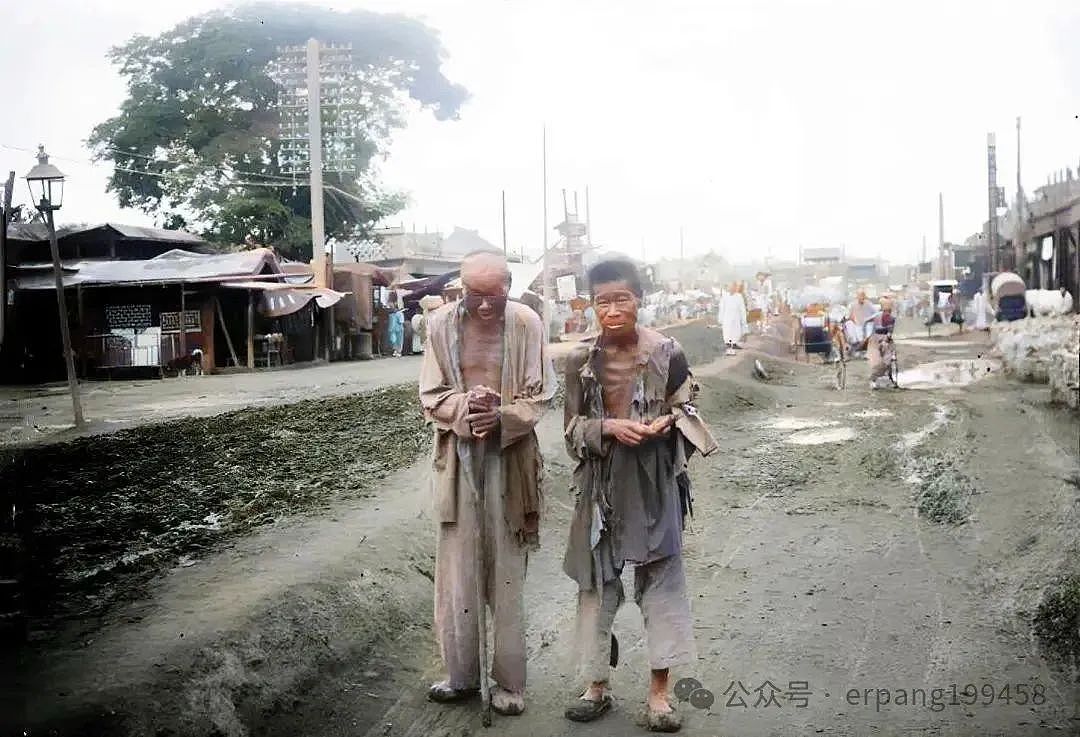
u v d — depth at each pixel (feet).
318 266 78.89
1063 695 13.19
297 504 22.04
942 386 52.90
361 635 15.11
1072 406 39.78
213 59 72.79
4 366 64.28
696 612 16.92
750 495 26.35
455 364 12.84
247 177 81.25
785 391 52.11
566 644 15.70
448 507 12.98
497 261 12.80
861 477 28.25
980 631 15.62
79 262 72.90
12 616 13.58
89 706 10.84
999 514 22.24
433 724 12.79
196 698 11.80
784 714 12.76
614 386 12.85
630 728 12.50
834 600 17.37
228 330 72.69
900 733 12.14
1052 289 99.81
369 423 35.12
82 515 20.38
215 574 16.06
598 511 12.64
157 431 32.96
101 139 74.79
